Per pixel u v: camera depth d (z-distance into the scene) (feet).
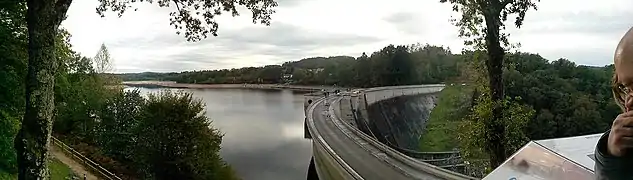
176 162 108.47
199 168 111.65
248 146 241.55
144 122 112.37
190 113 111.86
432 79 496.23
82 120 139.85
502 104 65.82
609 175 5.56
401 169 103.81
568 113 138.82
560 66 166.61
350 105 270.05
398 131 300.81
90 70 159.33
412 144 267.80
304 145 248.52
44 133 47.78
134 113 132.05
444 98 233.35
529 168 12.06
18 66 72.95
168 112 109.70
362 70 531.50
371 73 518.37
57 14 47.78
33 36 46.42
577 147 12.12
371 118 293.43
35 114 47.06
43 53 47.01
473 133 69.26
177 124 109.60
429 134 228.63
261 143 251.60
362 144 142.10
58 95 115.24
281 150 232.73
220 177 118.01
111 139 123.65
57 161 93.56
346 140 150.71
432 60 512.63
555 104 144.05
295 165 199.72
